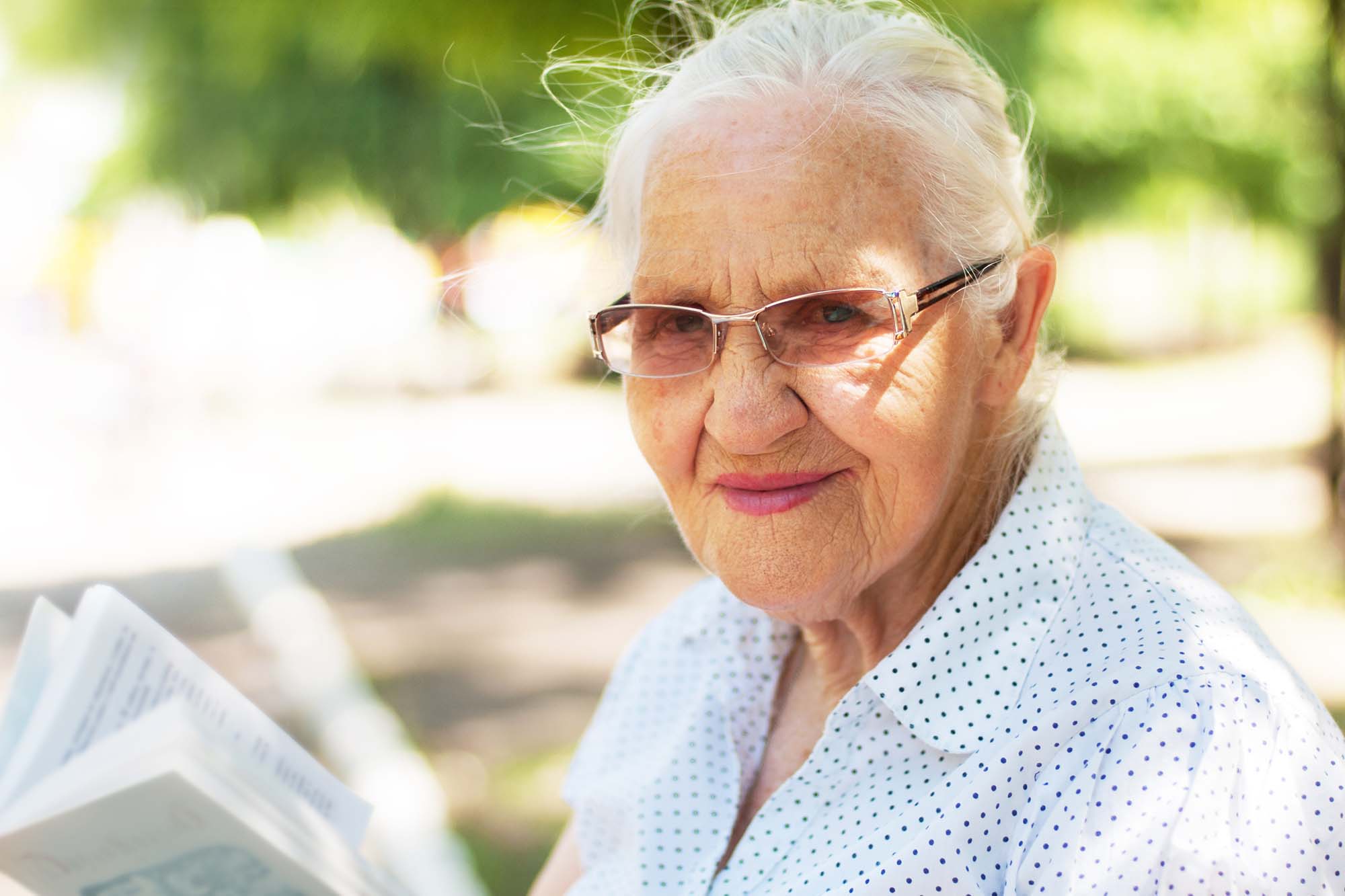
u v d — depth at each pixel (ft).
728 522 4.62
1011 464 4.90
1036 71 41.88
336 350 73.10
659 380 4.67
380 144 53.98
